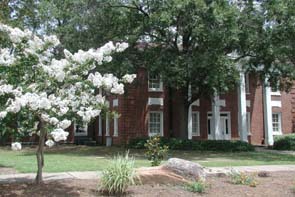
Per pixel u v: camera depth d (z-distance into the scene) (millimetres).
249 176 11430
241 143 24953
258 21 20641
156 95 28922
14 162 15953
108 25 22250
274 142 26906
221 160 18141
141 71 26844
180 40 23484
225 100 31125
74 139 32312
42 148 9922
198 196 9031
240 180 10625
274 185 10492
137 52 22312
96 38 21953
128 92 27609
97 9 21719
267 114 30578
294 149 25625
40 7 22969
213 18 19250
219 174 12023
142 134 28234
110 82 9094
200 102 30750
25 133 8539
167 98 29125
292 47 20672
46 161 16594
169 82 20719
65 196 8711
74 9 22125
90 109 8891
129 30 22094
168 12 19688
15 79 8703
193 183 9695
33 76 8867
